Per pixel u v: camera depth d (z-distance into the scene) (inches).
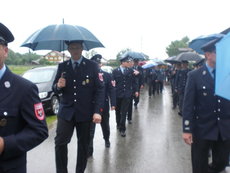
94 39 153.1
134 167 193.0
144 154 221.5
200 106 134.6
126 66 278.5
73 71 154.6
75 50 152.2
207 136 131.2
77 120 153.3
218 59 77.3
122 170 187.3
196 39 162.7
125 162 202.7
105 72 234.1
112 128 315.9
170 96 685.3
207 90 132.0
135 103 469.7
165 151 229.6
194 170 137.4
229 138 130.2
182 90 384.8
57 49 172.1
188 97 135.6
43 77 405.7
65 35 142.4
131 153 223.6
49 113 398.9
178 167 193.8
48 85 388.2
